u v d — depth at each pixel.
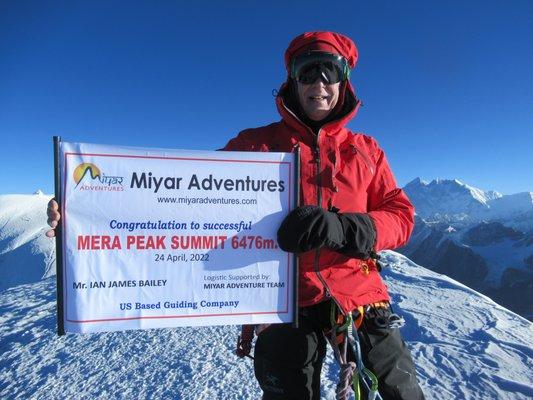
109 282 1.83
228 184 1.92
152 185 1.86
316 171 1.95
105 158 1.82
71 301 1.80
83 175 1.80
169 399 3.39
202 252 1.91
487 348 4.03
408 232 1.94
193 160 1.89
